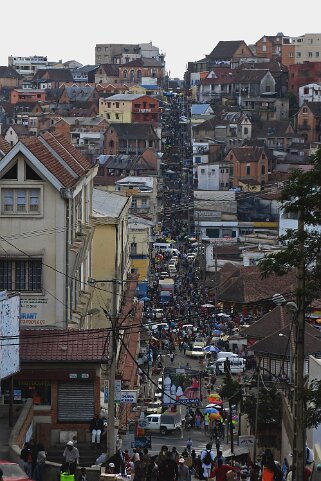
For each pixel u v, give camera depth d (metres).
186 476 86.00
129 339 179.38
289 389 136.62
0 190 110.56
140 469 84.62
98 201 178.00
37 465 78.06
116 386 110.06
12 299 87.38
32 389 94.50
